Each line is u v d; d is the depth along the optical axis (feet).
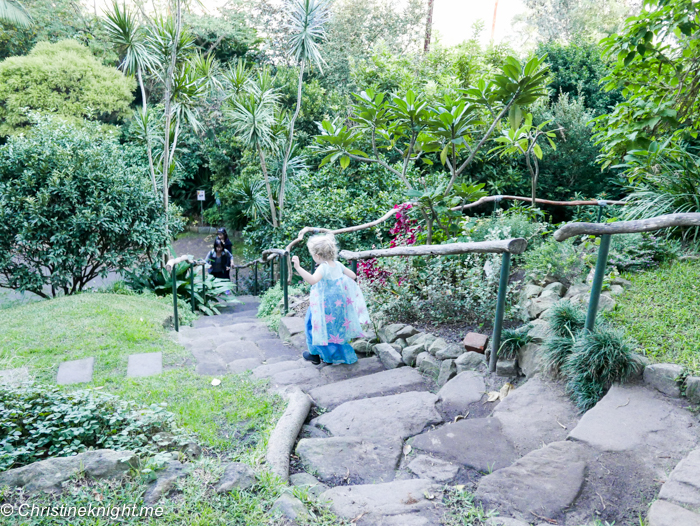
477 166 38.32
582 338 8.95
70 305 18.92
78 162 25.26
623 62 16.39
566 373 9.26
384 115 16.05
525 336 10.49
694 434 7.22
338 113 45.39
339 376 12.22
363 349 13.65
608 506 6.21
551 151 39.70
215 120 51.47
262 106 34.04
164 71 29.48
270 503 6.22
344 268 12.68
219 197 57.00
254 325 18.90
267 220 38.60
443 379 11.12
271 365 13.16
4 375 11.99
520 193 40.60
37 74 48.16
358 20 60.44
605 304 10.84
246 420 9.67
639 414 7.78
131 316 17.74
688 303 10.59
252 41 62.64
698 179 14.44
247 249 41.70
